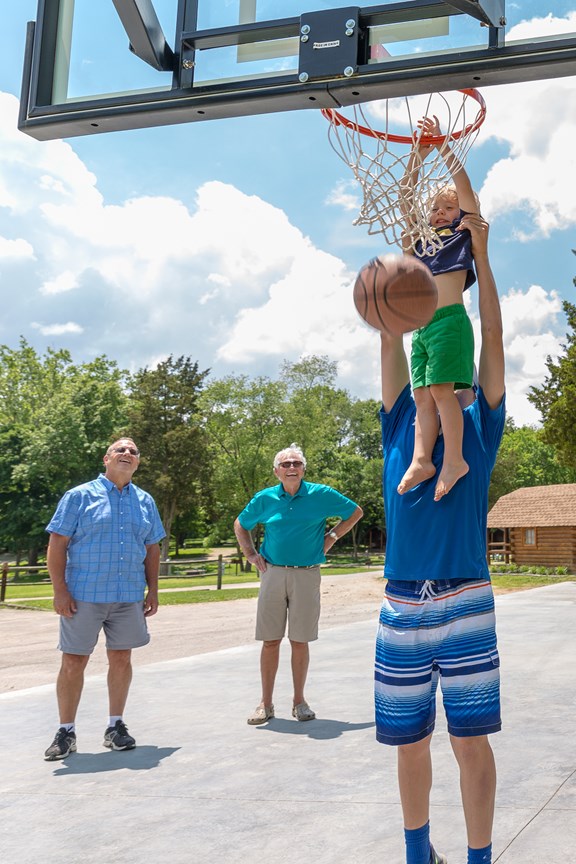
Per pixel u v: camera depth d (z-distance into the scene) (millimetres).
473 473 2588
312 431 57781
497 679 2500
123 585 5117
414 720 2521
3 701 6848
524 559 43062
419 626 2525
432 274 2533
